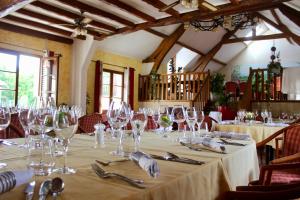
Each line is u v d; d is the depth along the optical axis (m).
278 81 10.55
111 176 0.90
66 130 1.12
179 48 11.35
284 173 1.97
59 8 6.25
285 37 11.78
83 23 6.39
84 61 7.82
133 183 0.83
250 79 8.08
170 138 1.99
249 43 15.01
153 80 9.77
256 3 5.51
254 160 1.84
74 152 1.34
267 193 1.11
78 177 0.89
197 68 13.38
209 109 9.05
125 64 9.82
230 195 1.19
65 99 7.93
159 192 0.81
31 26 6.81
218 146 1.51
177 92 9.29
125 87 9.73
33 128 1.27
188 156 1.31
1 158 1.15
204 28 8.06
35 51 7.25
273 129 3.96
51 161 1.11
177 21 6.66
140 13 6.46
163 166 1.09
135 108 10.07
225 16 6.78
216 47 13.02
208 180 1.12
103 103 9.14
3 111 1.46
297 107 7.25
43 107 1.29
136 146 1.58
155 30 9.39
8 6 4.82
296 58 13.63
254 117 5.90
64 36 7.75
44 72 7.40
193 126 2.25
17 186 0.74
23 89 7.10
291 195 1.07
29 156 1.21
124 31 7.48
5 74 6.71
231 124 4.61
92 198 0.70
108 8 6.40
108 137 1.98
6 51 6.65
